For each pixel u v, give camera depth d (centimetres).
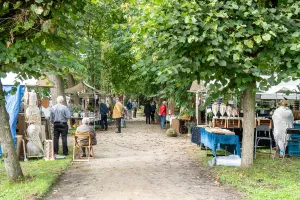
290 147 1221
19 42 686
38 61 707
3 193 710
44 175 878
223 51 747
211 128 1228
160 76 830
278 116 1170
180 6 754
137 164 1079
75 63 1603
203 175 922
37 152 1148
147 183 829
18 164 817
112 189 772
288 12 798
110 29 2425
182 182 841
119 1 2238
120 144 1605
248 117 955
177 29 746
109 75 3091
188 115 2027
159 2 738
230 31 796
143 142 1683
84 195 725
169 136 1941
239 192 744
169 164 1080
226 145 1188
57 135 1228
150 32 795
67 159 1139
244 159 964
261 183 805
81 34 775
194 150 1370
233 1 785
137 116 4875
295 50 731
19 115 1190
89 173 943
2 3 650
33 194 698
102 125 2402
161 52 815
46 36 738
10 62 696
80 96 2742
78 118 2184
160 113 2519
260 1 809
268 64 821
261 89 807
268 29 754
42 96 1938
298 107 2091
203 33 718
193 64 773
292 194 698
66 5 698
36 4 631
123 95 4325
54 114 1220
